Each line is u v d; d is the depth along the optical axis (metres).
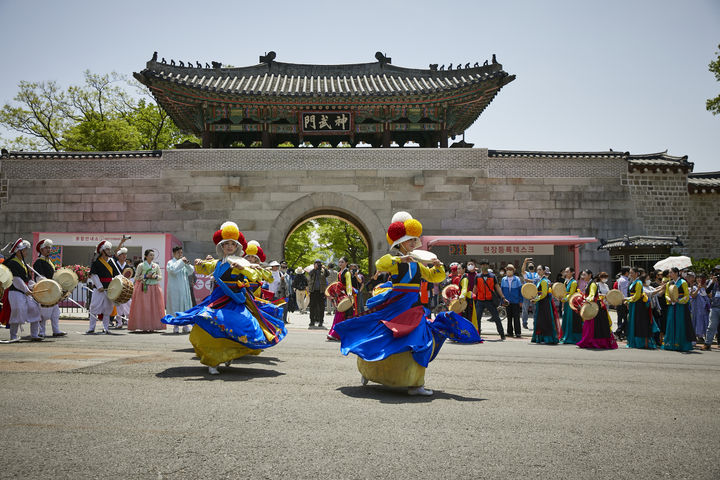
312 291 17.16
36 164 24.03
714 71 26.20
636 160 25.64
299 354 9.45
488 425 4.78
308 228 49.78
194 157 24.12
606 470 3.73
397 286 6.28
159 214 23.89
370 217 24.16
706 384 7.60
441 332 6.38
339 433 4.38
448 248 23.86
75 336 11.86
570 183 24.66
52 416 4.63
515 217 24.41
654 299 14.72
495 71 25.41
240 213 23.98
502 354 10.70
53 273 11.98
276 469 3.56
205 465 3.60
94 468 3.49
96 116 38.22
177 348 9.75
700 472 3.75
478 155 24.52
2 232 23.78
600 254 24.47
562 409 5.55
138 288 13.35
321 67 28.48
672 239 23.27
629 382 7.54
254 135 28.41
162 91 24.75
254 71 27.94
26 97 37.97
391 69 28.45
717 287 14.40
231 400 5.43
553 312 14.01
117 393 5.58
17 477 3.29
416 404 5.54
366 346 5.98
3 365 7.14
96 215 23.88
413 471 3.59
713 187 25.30
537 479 3.52
